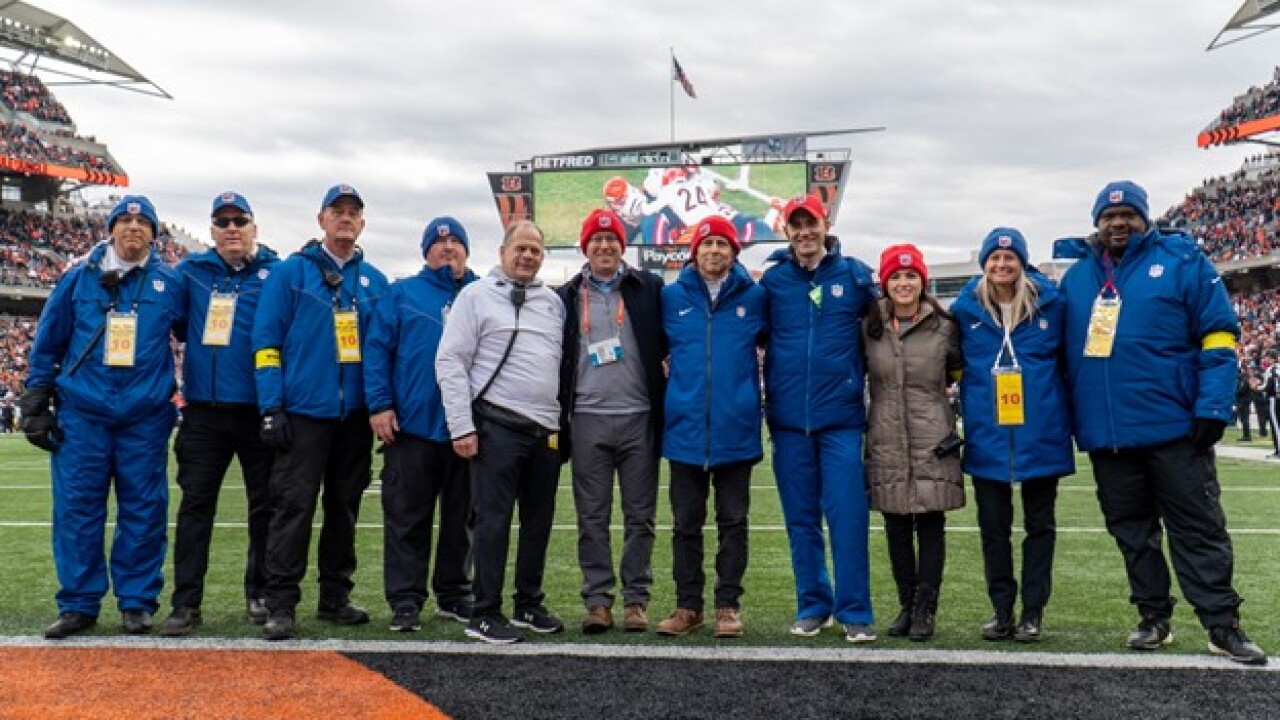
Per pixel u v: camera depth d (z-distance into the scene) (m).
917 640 3.84
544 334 4.02
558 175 32.81
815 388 3.97
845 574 3.89
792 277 4.07
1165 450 3.63
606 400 4.11
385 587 4.17
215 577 5.33
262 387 3.93
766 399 4.11
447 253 4.38
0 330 37.09
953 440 3.90
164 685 3.23
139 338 4.05
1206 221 41.41
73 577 3.96
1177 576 3.66
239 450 4.27
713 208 32.03
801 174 31.61
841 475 3.93
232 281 4.26
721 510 4.03
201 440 4.14
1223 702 3.02
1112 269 3.79
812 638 3.89
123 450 4.04
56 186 43.12
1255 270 36.28
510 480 3.90
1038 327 3.85
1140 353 3.64
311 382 3.99
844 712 2.93
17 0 38.22
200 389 4.12
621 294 4.17
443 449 4.25
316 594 4.89
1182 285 3.61
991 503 3.87
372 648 3.71
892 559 4.03
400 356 4.20
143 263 4.17
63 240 42.62
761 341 4.16
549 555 6.11
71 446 3.97
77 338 4.03
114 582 4.05
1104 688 3.17
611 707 2.97
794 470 4.03
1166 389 3.62
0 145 39.19
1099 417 3.73
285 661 3.52
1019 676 3.30
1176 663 3.47
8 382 31.86
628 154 32.97
